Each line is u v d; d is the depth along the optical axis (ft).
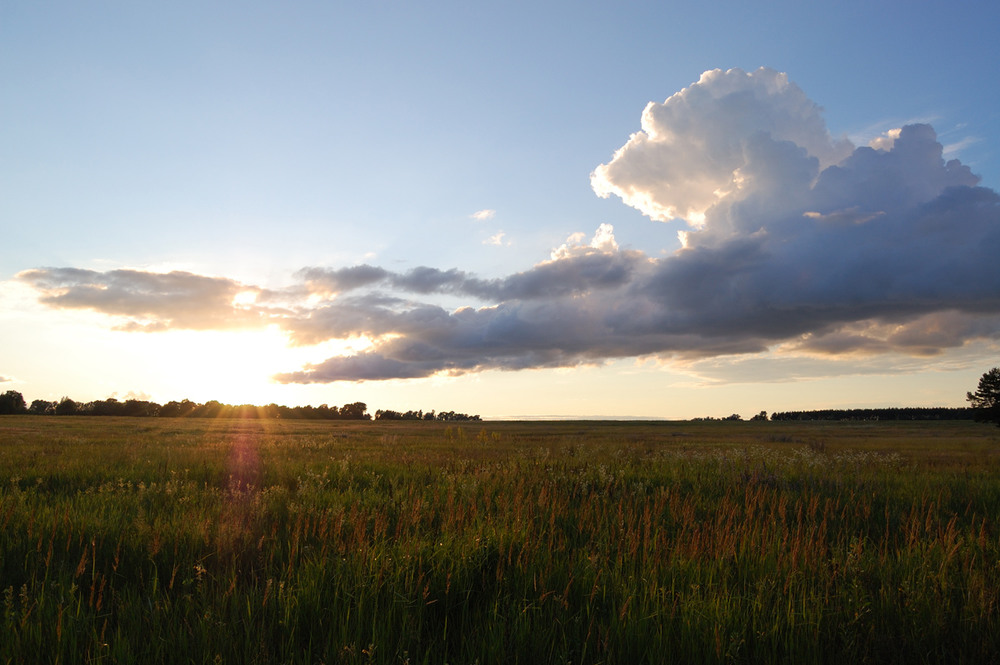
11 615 12.04
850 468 41.75
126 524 19.97
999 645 12.37
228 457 49.85
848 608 13.29
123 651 11.10
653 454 57.00
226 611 12.93
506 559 16.57
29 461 42.98
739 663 11.53
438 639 12.52
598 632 12.10
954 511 27.14
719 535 18.31
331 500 26.48
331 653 11.34
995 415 220.84
